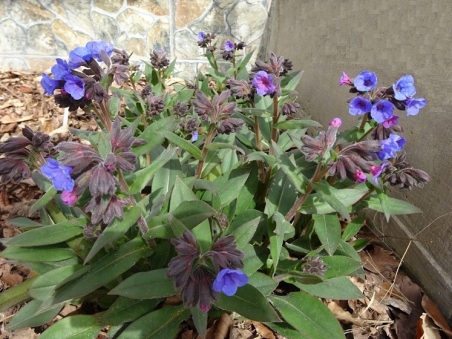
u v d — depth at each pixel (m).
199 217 0.27
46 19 0.85
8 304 0.31
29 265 0.32
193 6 0.83
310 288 0.33
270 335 0.34
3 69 0.85
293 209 0.31
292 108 0.38
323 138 0.27
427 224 0.38
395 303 0.38
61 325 0.30
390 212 0.34
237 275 0.20
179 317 0.30
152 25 0.85
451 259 0.35
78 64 0.28
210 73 0.64
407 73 0.40
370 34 0.47
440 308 0.37
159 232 0.28
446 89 0.35
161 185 0.35
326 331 0.29
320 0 0.60
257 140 0.43
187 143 0.33
